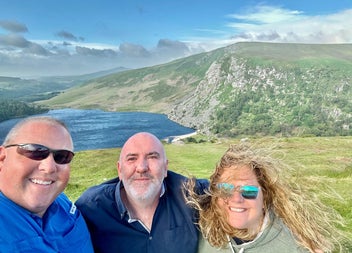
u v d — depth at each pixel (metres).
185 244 0.72
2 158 0.55
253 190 0.67
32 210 0.55
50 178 0.56
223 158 0.71
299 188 0.75
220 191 0.68
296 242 0.69
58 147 0.56
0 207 0.52
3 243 0.49
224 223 0.69
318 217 0.74
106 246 0.71
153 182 0.71
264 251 0.68
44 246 0.54
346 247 1.16
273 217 0.71
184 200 0.75
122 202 0.72
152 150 0.72
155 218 0.72
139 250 0.71
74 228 0.63
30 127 0.55
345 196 2.14
